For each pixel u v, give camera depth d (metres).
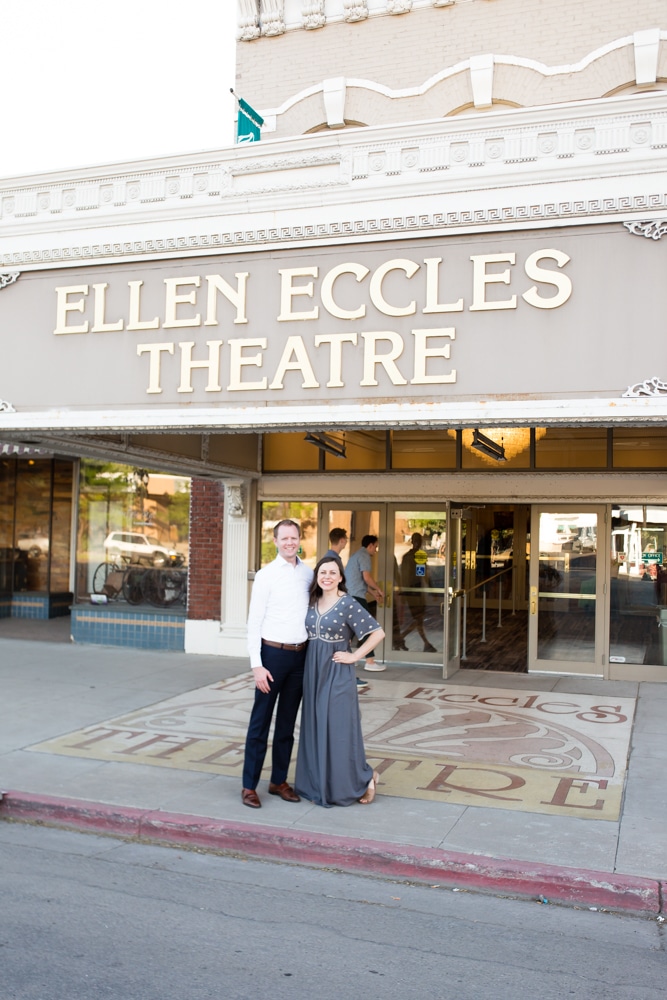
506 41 11.10
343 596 6.21
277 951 4.18
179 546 13.05
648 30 10.51
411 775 6.83
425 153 6.92
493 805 6.11
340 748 6.08
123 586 13.40
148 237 7.66
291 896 4.88
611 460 10.90
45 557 16.95
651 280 6.41
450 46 11.34
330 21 11.88
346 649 6.21
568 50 10.87
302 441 12.25
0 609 16.69
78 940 4.23
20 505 17.05
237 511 12.27
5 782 6.51
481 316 6.75
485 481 11.36
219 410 7.40
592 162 6.52
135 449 9.52
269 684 6.11
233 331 7.43
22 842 5.66
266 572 6.21
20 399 8.09
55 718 8.63
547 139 6.64
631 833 5.56
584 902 4.81
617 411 6.41
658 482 10.72
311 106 11.89
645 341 6.41
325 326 7.16
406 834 5.51
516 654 13.28
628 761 7.25
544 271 6.62
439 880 5.09
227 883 5.05
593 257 6.54
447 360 6.80
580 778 6.77
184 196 7.59
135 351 7.74
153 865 5.31
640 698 9.80
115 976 3.88
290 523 6.21
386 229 6.99
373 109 11.61
